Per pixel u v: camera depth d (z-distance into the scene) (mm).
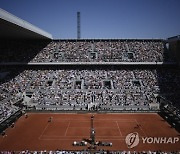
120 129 49969
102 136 45688
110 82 77938
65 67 86188
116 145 41000
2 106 62250
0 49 91562
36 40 96938
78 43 97250
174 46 87750
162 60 85875
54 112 64688
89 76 80875
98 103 67125
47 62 84812
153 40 98750
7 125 51906
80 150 38469
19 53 89938
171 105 63688
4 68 86188
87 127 51594
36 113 64312
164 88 74312
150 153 35844
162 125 52656
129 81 78062
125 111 64250
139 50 92500
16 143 42375
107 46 95312
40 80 78875
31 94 72875
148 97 69875
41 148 39938
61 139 44312
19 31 70125
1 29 65375
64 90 73500
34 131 49094
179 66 83688
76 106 66562
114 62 84500
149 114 62688
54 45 95562
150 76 81188
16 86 75562
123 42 98250
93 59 86438
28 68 86375
